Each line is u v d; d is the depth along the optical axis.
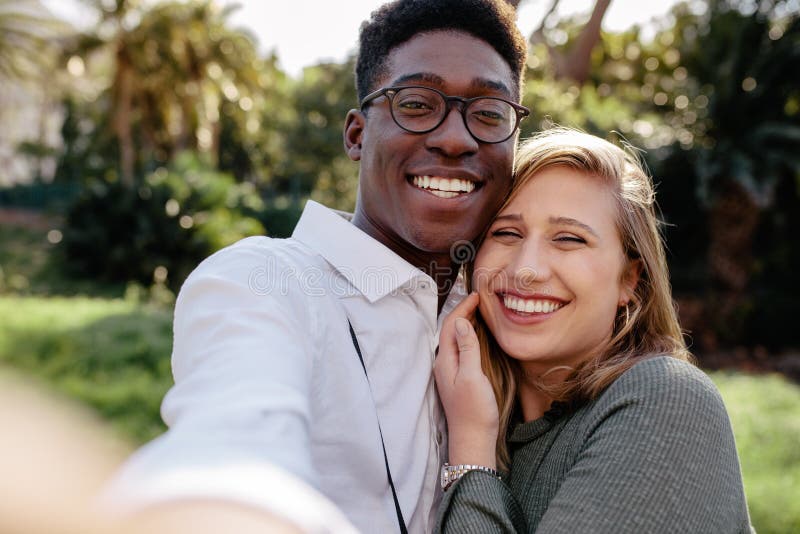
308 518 0.47
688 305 12.47
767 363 11.29
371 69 1.45
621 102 14.64
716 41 11.88
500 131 1.39
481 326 1.54
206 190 15.29
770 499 4.15
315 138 23.53
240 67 24.75
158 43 22.17
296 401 0.74
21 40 21.55
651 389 1.13
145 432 4.95
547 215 1.40
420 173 1.35
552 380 1.48
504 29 1.42
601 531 1.01
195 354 0.87
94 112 31.19
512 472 1.41
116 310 9.60
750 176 10.88
